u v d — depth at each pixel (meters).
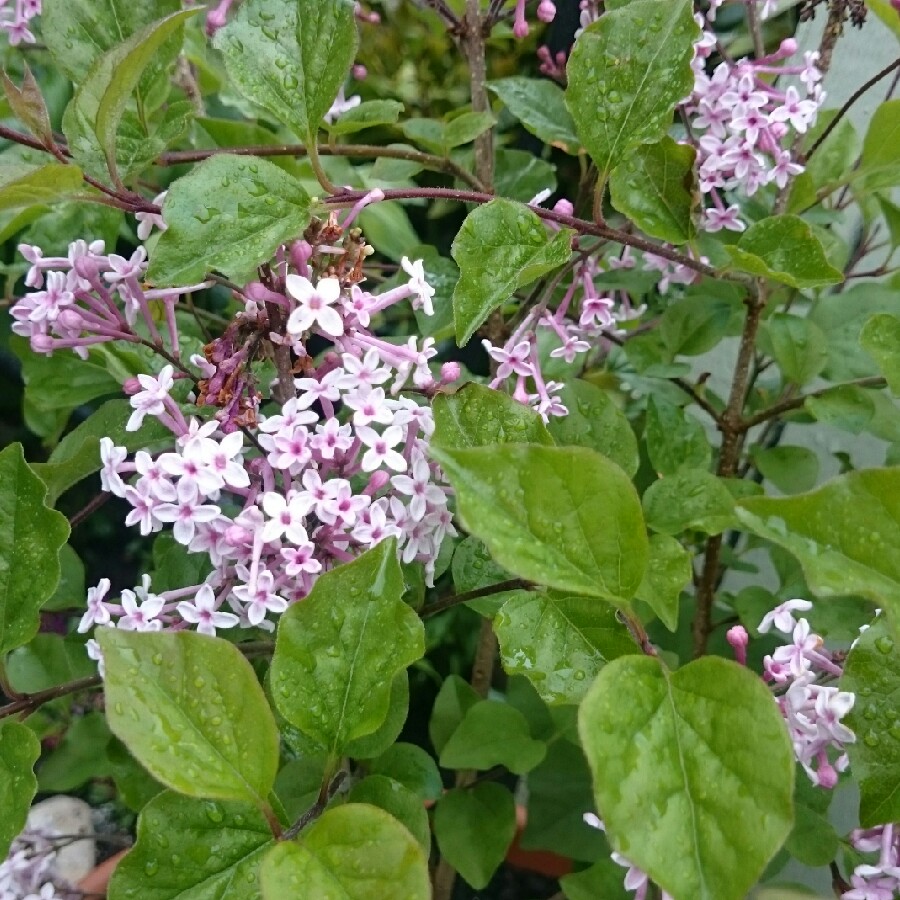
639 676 0.15
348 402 0.21
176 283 0.19
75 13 0.23
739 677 0.15
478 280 0.21
